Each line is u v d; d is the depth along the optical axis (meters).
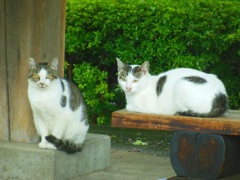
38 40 8.99
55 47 9.33
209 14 12.30
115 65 13.70
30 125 9.09
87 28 13.13
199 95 8.39
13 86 9.07
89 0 13.18
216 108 8.34
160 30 12.45
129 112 8.44
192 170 7.96
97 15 12.86
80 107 8.64
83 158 9.21
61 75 9.52
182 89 8.53
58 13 9.34
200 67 12.51
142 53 12.80
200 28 12.32
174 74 9.09
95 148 9.52
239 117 8.31
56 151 8.55
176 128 7.98
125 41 12.94
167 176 9.46
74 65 13.38
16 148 8.63
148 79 9.28
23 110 9.06
